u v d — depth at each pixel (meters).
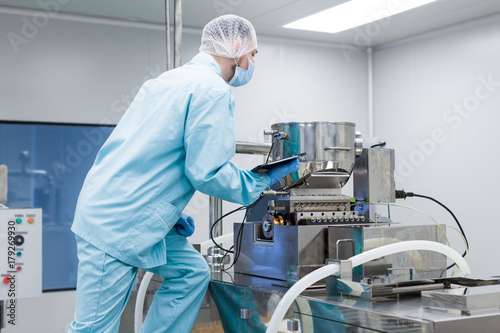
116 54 4.34
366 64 5.45
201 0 4.00
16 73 4.08
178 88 1.79
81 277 1.73
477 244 4.36
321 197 2.21
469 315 1.33
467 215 4.45
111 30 4.32
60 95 4.21
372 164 2.34
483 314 1.34
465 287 1.53
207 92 1.75
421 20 4.49
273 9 4.21
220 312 2.04
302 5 4.13
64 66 4.22
